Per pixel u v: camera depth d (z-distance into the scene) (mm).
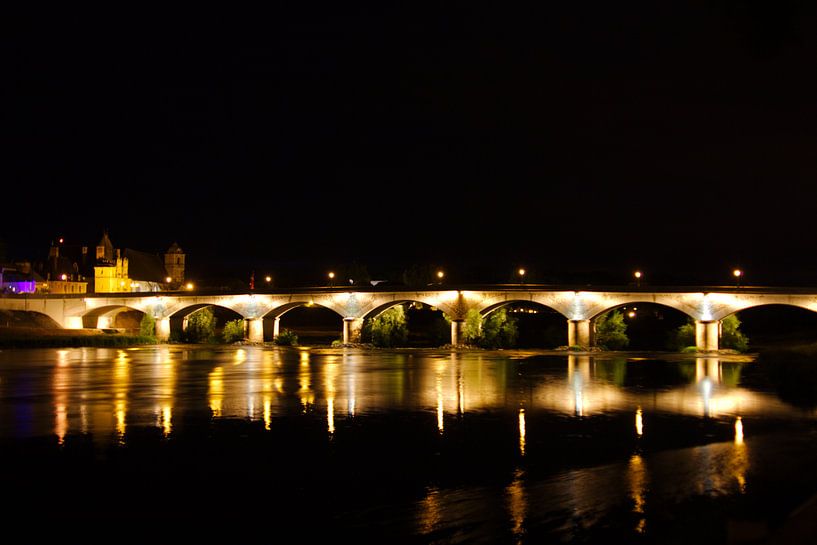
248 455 45375
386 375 94438
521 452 46125
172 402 67562
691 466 42031
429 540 30594
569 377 91500
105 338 164750
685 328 151625
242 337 184250
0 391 75312
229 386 80875
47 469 41938
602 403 67625
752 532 28047
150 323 184000
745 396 72375
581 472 40875
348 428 54531
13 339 151000
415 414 61094
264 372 98562
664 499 35562
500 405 66250
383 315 172375
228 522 32969
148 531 32000
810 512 28156
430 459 44281
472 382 85500
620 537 30438
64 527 32500
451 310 159375
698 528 31359
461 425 55844
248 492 37375
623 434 52031
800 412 62094
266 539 31016
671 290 142000
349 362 117875
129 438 50469
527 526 31938
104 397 70875
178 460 44094
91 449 47031
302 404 66688
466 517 33281
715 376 92438
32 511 34625
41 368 102812
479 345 158000
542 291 152000
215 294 182375
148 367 105750
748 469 41219
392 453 45812
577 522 32344
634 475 40094
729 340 143000
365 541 30578
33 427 54438
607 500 35469
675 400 69562
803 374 83812
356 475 40562
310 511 34406
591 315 148375
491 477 39969
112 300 192500
